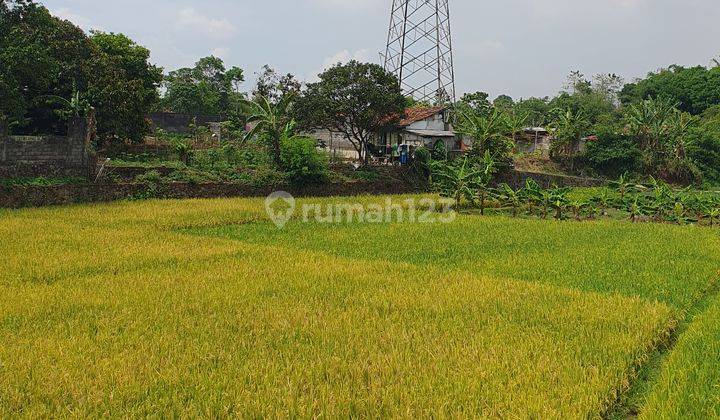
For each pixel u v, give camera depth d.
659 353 7.92
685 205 26.14
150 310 8.74
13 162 21.42
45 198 20.80
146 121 31.42
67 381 6.07
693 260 14.02
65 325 7.90
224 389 6.01
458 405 5.73
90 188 22.05
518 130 45.25
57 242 13.95
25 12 22.14
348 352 7.07
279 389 5.96
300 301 9.51
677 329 8.91
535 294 10.21
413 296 9.95
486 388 6.11
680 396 6.01
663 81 74.38
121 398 5.74
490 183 34.59
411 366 6.66
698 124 55.22
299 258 13.23
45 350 6.92
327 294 10.05
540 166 45.12
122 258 12.43
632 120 47.19
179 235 15.91
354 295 9.94
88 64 27.67
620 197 29.14
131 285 10.21
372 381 6.21
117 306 8.91
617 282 11.58
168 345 7.20
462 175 27.12
